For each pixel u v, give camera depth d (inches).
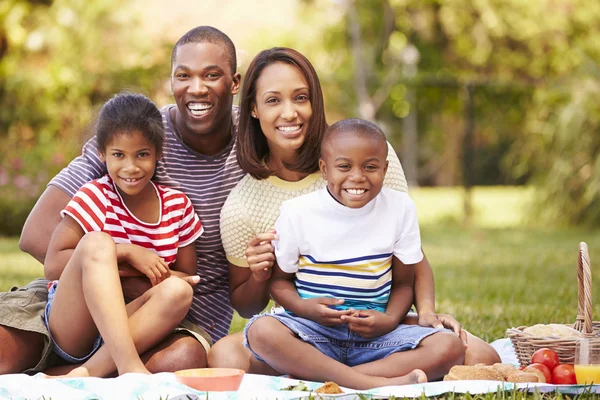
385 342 122.4
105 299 116.4
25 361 124.6
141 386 107.2
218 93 134.2
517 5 615.2
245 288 134.1
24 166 411.5
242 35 569.9
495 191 760.3
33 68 461.4
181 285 121.5
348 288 125.1
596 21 622.8
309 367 118.0
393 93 551.5
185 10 543.5
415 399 105.9
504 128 525.3
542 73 629.0
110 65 437.1
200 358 125.0
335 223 126.0
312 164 134.7
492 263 314.7
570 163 456.1
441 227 479.2
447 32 624.1
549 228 465.7
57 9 467.8
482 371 113.7
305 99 132.2
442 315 127.6
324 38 594.2
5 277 253.9
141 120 125.4
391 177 137.8
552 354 121.0
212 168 138.6
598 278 268.4
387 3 579.2
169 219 130.6
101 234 120.6
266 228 133.6
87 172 134.9
